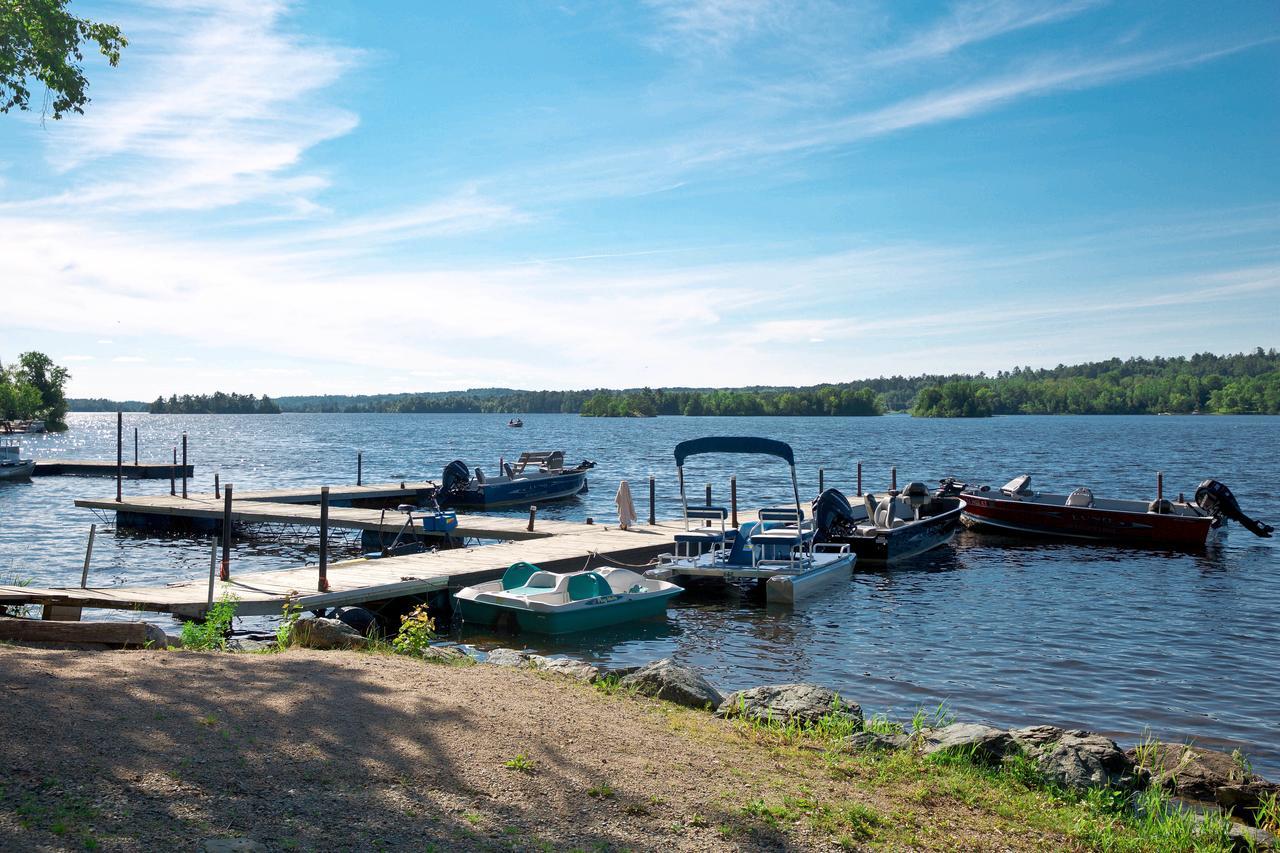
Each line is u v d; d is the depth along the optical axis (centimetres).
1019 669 1433
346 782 591
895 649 1574
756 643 1639
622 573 1917
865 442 10825
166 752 589
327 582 1730
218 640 1202
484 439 12712
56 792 508
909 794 740
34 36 1634
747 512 3275
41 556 2675
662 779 695
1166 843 699
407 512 2794
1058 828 703
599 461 7650
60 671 740
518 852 534
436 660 1133
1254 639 1631
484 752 687
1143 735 1124
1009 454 8231
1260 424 18625
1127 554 2744
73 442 12019
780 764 784
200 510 3125
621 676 1160
